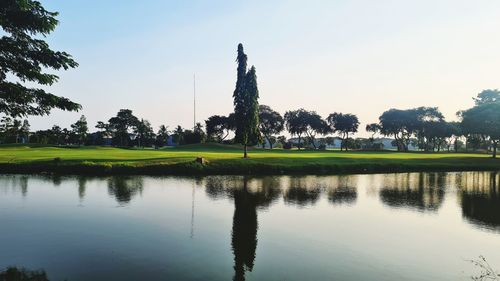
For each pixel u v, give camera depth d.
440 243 17.22
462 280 12.91
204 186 34.75
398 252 15.77
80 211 22.55
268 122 147.12
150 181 37.44
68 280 11.98
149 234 17.56
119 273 12.63
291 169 51.00
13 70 13.46
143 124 174.62
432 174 51.12
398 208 25.58
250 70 65.75
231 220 20.91
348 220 21.58
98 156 55.72
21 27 13.46
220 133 156.25
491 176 48.84
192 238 17.05
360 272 13.36
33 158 49.81
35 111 14.38
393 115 145.12
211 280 12.23
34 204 24.55
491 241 17.69
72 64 14.62
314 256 14.95
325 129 149.88
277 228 19.31
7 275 12.31
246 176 44.41
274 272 13.09
